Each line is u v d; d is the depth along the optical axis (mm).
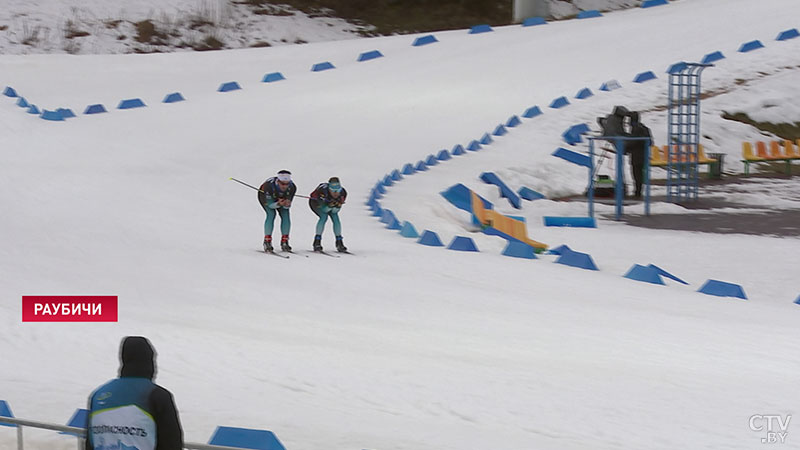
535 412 15672
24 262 30484
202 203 44594
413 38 93250
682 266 36969
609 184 56719
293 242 36688
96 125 62469
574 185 58875
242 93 74188
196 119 65375
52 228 36812
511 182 56719
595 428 14734
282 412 15523
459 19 113438
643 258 38531
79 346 20281
